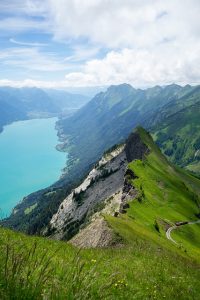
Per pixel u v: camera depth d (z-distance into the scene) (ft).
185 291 59.11
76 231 497.05
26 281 21.90
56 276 28.73
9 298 20.29
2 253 30.76
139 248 96.58
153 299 45.50
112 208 418.10
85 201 616.80
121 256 73.46
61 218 632.38
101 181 639.35
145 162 558.56
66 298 21.89
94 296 24.62
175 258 102.58
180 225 390.63
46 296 21.33
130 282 48.06
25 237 60.23
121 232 171.42
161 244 204.74
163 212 404.98
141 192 416.87
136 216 351.87
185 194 513.45
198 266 106.73
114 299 32.65
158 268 68.49
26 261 27.58
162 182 497.87
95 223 180.75
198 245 365.81
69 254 55.62
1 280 21.77
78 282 24.22
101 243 163.32
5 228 63.10
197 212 469.57
